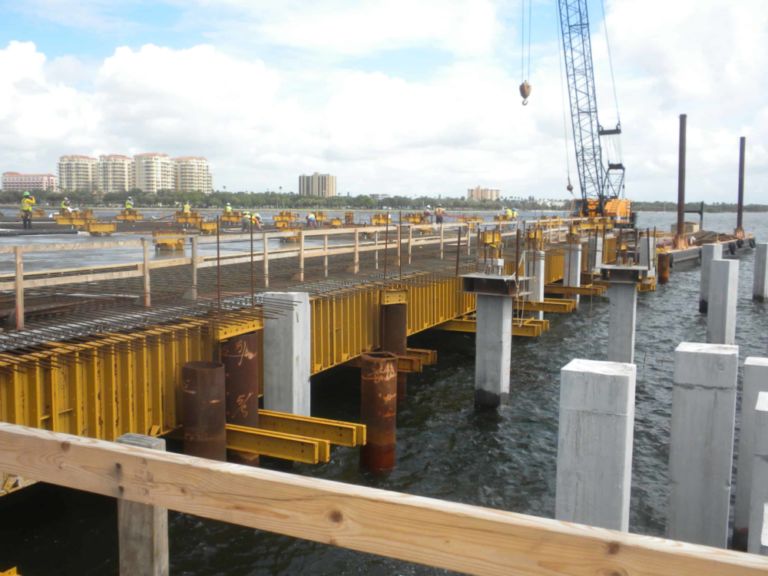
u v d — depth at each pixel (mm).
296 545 11555
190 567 10891
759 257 40750
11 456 4008
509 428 17922
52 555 10820
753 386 9250
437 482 14625
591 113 73688
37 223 52875
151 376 12148
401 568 11008
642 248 41281
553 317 34938
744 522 9805
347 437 13164
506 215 51719
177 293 16094
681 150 64688
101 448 3771
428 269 24234
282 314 14281
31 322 12484
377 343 19266
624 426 7855
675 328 33188
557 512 8211
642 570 2719
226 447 12773
